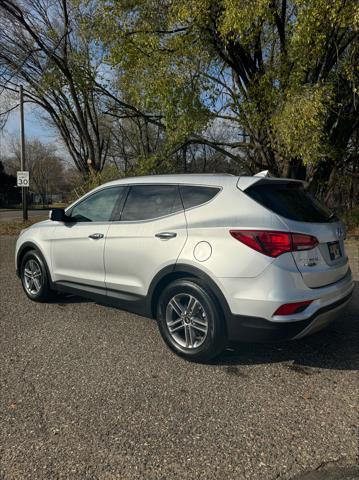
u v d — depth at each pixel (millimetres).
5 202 59312
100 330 4539
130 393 3189
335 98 10609
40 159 77062
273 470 2342
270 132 10383
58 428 2729
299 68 9453
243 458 2443
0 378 3406
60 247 4988
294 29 8984
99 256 4457
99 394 3168
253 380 3418
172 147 12438
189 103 10789
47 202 76312
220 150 13258
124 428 2738
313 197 4102
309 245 3414
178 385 3326
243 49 10781
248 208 3467
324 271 3516
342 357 3873
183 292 3693
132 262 4105
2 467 2357
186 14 9195
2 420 2812
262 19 8852
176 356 3865
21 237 5680
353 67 9953
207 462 2408
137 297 4105
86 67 15164
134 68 11086
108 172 14750
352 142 14062
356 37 9922
